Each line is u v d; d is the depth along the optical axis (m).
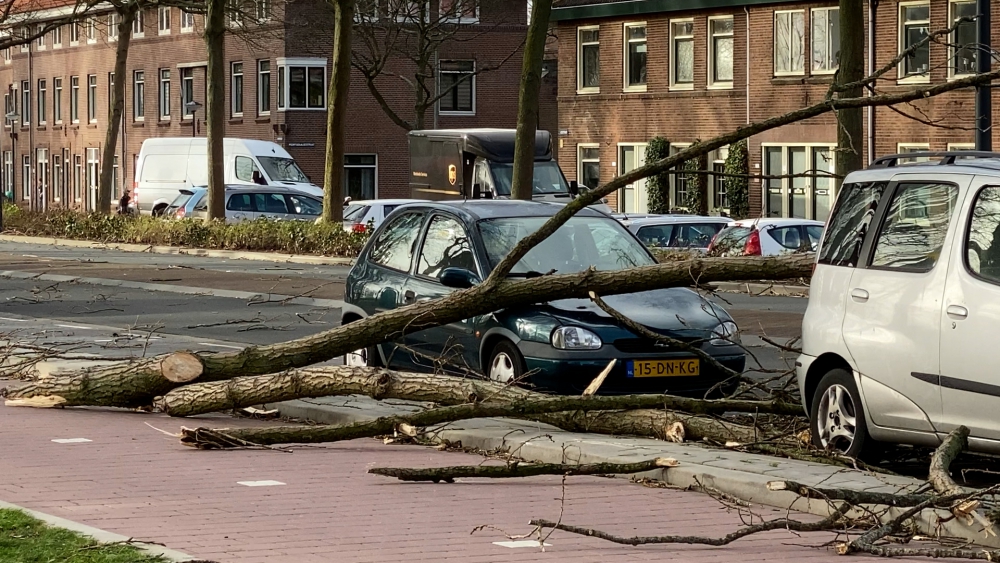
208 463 10.49
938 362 9.47
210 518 8.59
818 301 10.53
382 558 7.60
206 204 47.53
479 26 67.19
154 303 25.98
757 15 48.56
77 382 12.86
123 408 13.14
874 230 10.20
